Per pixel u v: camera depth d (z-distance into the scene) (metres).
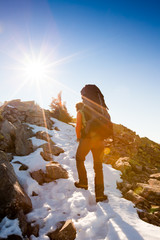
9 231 1.82
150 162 5.17
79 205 2.44
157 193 2.80
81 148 2.71
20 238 1.79
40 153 4.08
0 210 2.03
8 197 2.10
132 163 4.21
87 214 2.28
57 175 3.24
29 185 2.76
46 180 3.13
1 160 2.46
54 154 4.47
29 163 3.51
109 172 3.66
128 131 7.48
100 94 2.74
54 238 1.90
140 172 4.06
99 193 2.54
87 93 2.69
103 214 2.20
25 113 7.26
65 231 1.90
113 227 1.91
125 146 5.69
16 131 4.47
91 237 1.89
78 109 2.77
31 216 2.20
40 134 5.37
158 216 2.34
